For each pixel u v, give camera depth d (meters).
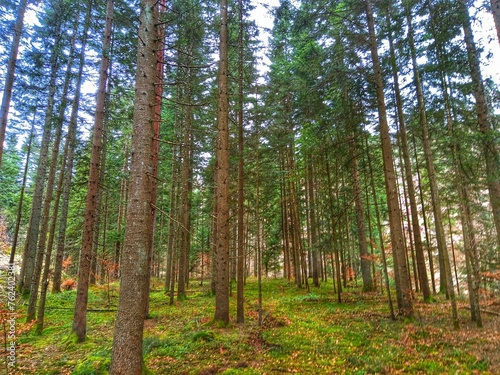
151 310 14.51
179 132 17.86
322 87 11.76
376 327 9.52
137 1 10.18
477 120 10.12
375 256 12.86
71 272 27.73
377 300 14.67
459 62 9.39
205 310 13.80
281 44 12.95
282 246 28.70
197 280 31.22
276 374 6.18
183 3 9.27
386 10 11.68
